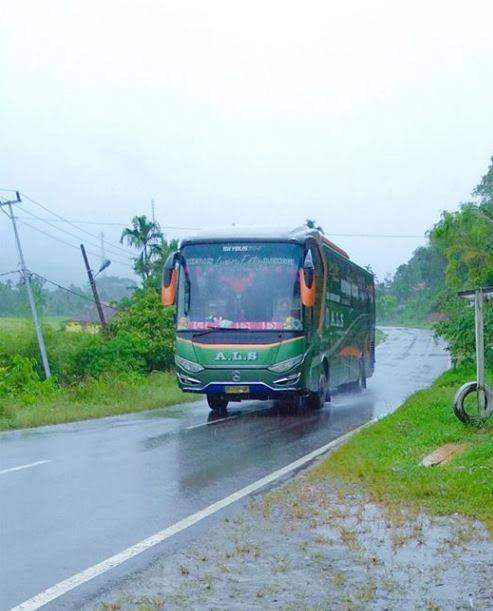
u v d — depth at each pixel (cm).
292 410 1856
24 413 1852
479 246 2570
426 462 1023
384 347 5472
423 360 4119
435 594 562
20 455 1211
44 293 5369
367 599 553
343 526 744
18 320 4241
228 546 687
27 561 654
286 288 1662
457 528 729
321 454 1188
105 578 609
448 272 2580
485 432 1228
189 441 1345
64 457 1184
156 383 2759
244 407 1991
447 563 630
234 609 538
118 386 2350
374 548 673
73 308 7450
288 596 561
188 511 823
